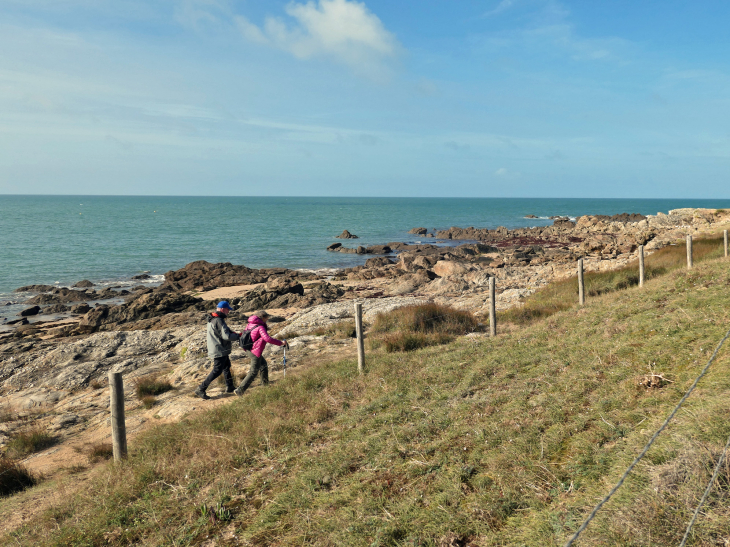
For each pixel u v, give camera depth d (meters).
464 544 3.53
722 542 2.75
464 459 4.71
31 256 55.47
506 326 13.12
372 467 4.98
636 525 3.01
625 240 49.12
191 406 9.20
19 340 21.06
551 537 3.20
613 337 7.40
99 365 14.98
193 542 4.31
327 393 7.89
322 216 140.38
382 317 14.95
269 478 5.27
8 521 5.50
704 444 3.60
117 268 48.72
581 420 4.82
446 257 47.19
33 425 10.14
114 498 5.35
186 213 156.75
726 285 8.84
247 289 35.28
